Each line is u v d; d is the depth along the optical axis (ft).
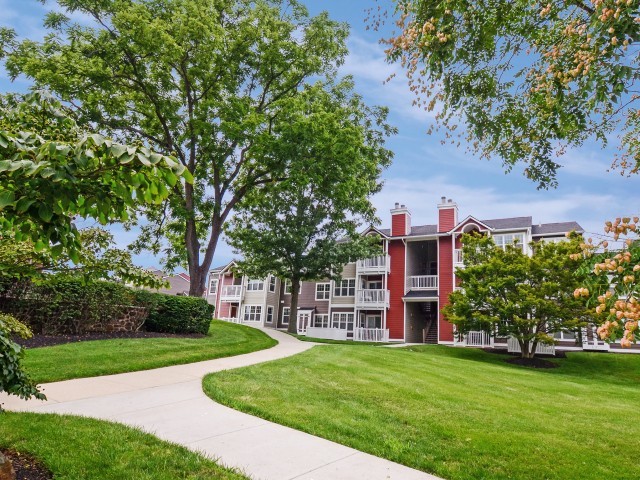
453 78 18.43
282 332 81.56
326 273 83.35
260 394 22.61
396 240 102.94
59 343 33.96
